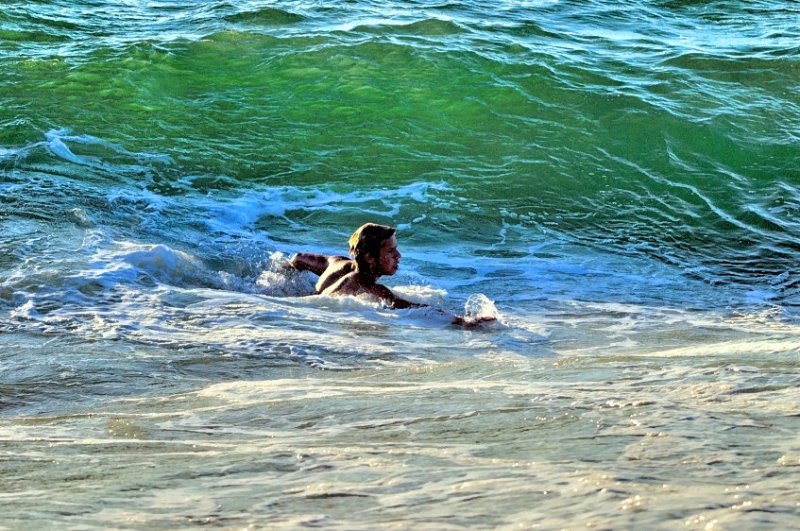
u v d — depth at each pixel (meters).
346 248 16.02
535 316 12.63
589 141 21.38
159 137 20.61
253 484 4.46
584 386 7.09
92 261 13.36
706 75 25.48
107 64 24.45
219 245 15.34
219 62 25.14
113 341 10.34
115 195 17.09
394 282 14.29
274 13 29.52
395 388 7.79
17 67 23.98
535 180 19.44
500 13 31.20
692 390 6.51
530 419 5.81
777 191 19.36
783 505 3.58
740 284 14.64
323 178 19.16
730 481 4.06
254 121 21.83
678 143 21.47
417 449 5.11
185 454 5.30
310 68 24.70
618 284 14.44
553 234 16.95
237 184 18.61
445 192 18.56
